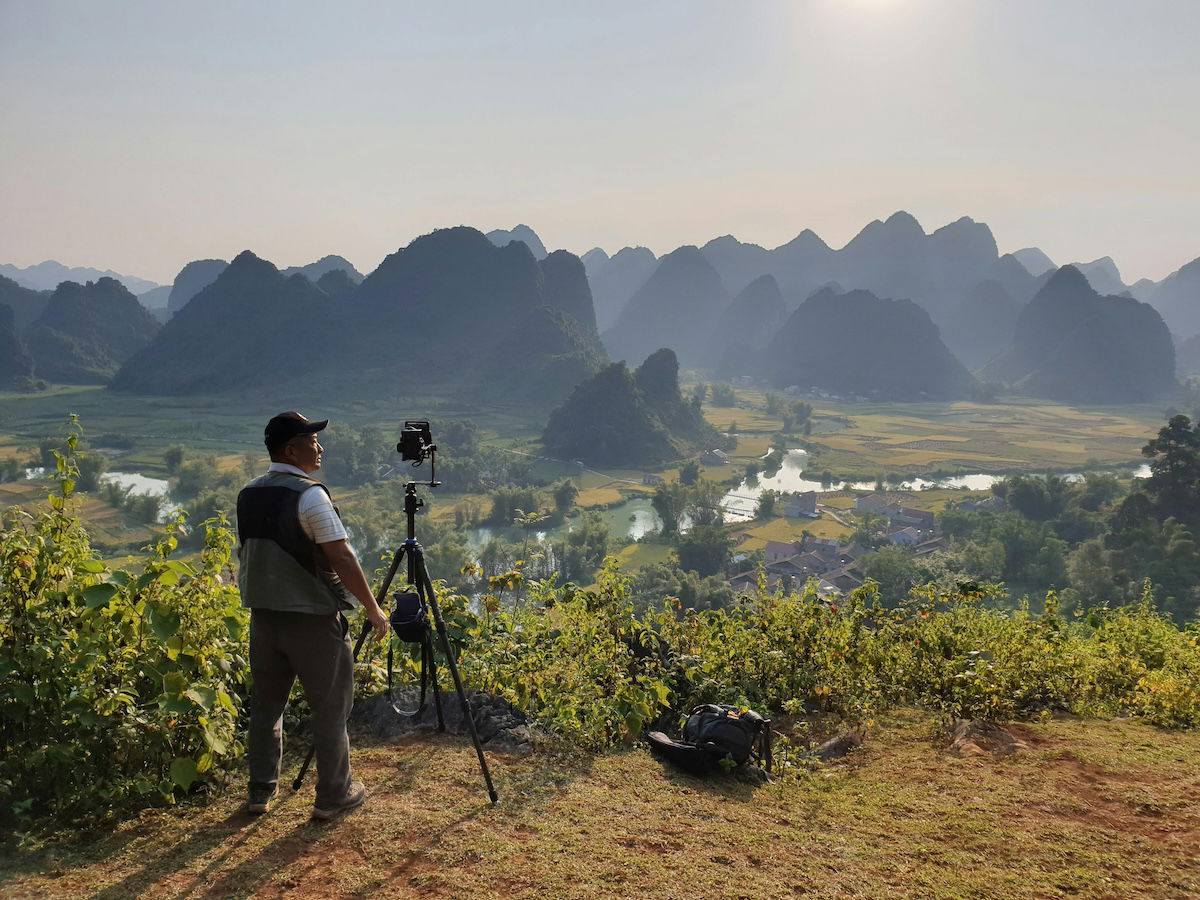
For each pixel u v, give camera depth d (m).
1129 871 3.83
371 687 6.05
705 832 4.20
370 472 161.88
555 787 4.70
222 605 4.57
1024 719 7.36
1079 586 87.75
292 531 3.72
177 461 165.00
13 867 3.38
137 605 4.29
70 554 4.46
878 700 8.10
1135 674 8.90
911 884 3.66
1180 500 112.75
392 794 4.38
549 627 7.55
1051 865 3.89
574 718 5.81
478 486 158.88
